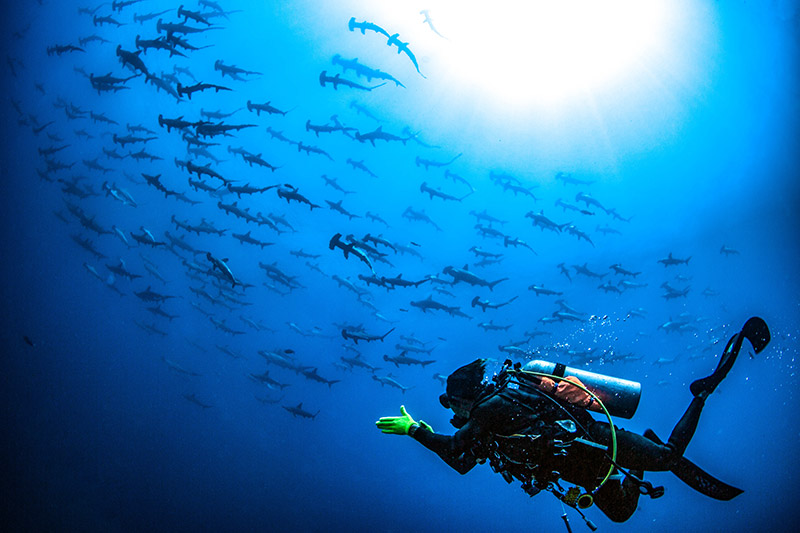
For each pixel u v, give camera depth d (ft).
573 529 61.98
